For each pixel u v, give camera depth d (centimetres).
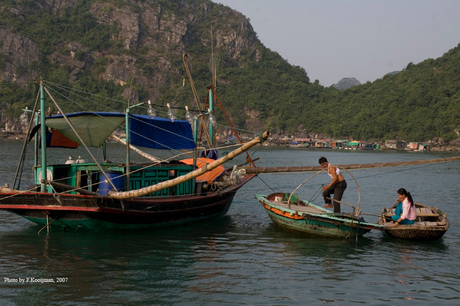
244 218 1631
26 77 14262
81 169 1329
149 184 1348
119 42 16325
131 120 1328
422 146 11994
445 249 1200
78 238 1220
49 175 1281
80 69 15188
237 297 833
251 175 1903
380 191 2695
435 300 837
